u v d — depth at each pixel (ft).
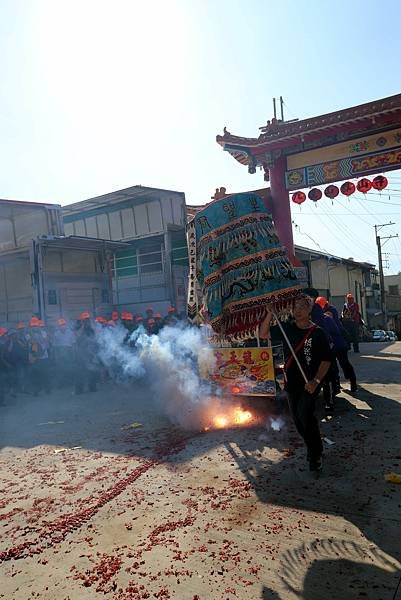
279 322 15.94
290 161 45.19
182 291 63.10
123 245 55.42
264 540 11.35
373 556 10.33
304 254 93.20
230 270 21.35
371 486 13.97
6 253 51.49
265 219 21.45
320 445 15.23
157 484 15.43
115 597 9.55
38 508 14.21
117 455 18.76
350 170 42.32
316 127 41.60
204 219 22.13
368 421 20.80
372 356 43.68
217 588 9.61
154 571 10.37
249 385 22.97
